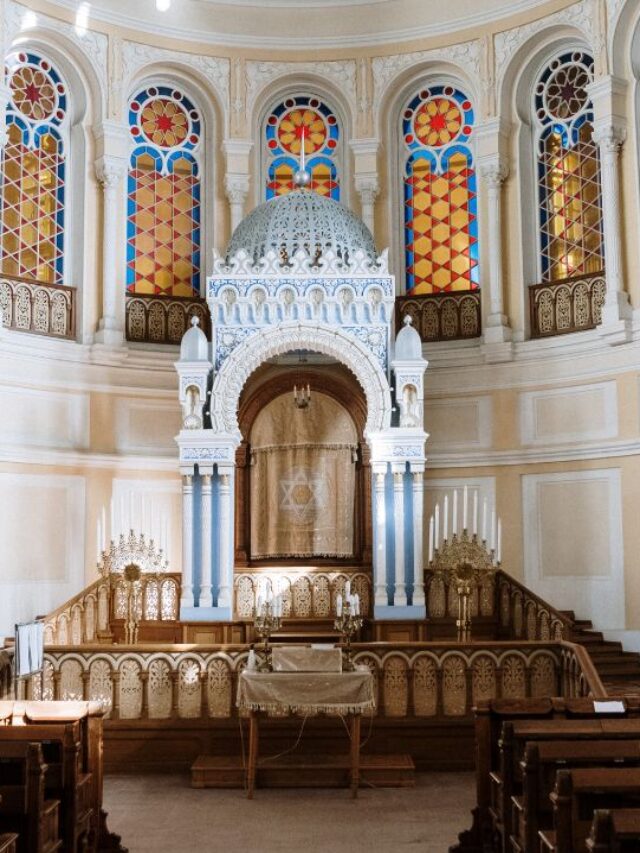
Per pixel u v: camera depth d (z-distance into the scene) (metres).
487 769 10.76
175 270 22.05
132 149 21.88
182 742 14.45
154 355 20.97
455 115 22.20
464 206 21.88
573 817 7.32
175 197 22.20
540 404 20.28
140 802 12.67
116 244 21.05
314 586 19.12
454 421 21.00
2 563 18.66
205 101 22.33
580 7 20.22
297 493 19.66
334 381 19.80
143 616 18.86
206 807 12.41
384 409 17.78
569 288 20.31
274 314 18.02
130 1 21.34
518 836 9.49
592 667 13.38
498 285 20.84
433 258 22.05
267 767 13.33
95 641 18.45
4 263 20.00
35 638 13.46
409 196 22.33
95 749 10.84
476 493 20.61
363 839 11.02
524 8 20.95
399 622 17.39
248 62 22.30
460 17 21.61
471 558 16.44
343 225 19.09
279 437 19.83
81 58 21.06
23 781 8.75
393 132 22.36
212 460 17.53
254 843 10.88
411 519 17.70
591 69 20.67
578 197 20.66
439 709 14.57
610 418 19.31
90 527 19.94
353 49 22.28
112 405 20.59
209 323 21.78
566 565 19.58
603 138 19.58
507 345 20.45
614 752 8.62
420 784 13.61
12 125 20.38
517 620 18.59
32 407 19.58
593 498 19.33
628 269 19.31
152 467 20.67
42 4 20.31
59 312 20.52
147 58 21.72
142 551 17.53
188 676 14.55
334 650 13.25
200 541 17.50
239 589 19.11
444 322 21.50
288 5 22.00
